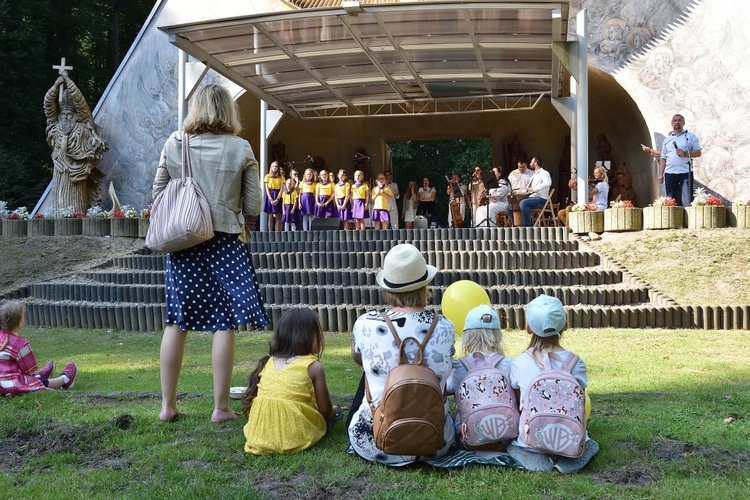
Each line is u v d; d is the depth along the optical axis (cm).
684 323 1097
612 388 648
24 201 2814
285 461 407
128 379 741
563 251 1307
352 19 1370
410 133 2648
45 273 1553
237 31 1433
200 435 456
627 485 368
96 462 422
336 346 988
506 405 399
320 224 2316
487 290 1176
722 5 1769
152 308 1219
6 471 410
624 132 2320
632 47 1862
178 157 469
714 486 360
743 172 1731
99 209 1953
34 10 3167
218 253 470
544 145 2530
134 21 3978
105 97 2281
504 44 1512
